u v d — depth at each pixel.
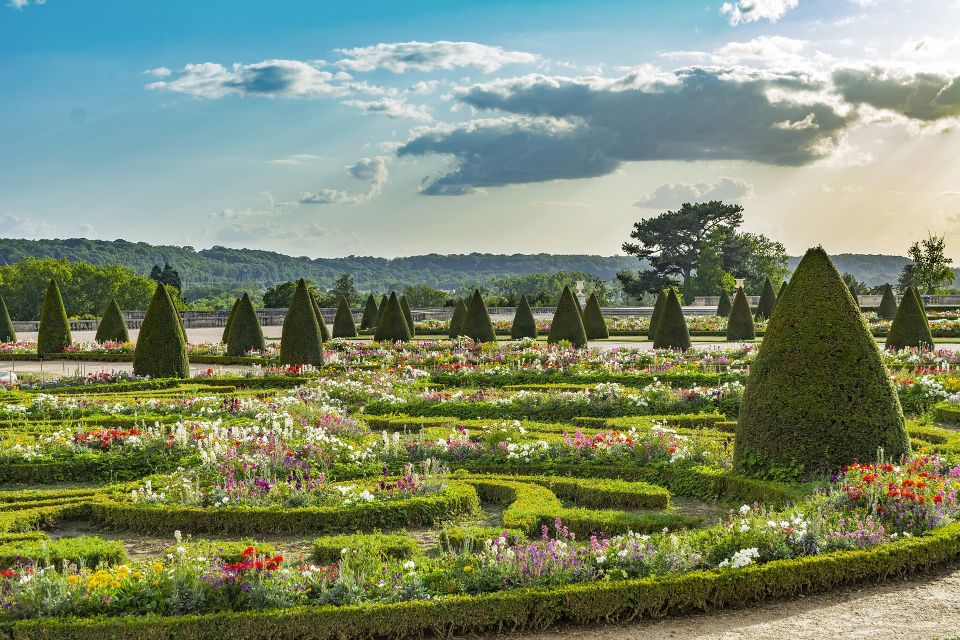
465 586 7.94
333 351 31.67
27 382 22.42
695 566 8.37
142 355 23.94
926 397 17.88
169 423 16.25
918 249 77.12
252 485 11.20
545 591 7.80
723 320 49.62
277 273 195.75
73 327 55.75
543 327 48.50
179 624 7.31
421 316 66.12
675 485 12.23
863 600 8.16
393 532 10.55
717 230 92.81
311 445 12.95
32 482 13.00
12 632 7.23
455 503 11.16
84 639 7.23
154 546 10.25
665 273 95.06
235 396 18.83
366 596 7.78
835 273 11.64
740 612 8.00
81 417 16.88
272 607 7.57
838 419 11.11
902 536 9.07
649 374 22.38
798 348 11.41
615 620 7.89
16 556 8.74
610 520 10.16
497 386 22.78
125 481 13.01
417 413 17.88
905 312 29.77
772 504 10.06
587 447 13.27
